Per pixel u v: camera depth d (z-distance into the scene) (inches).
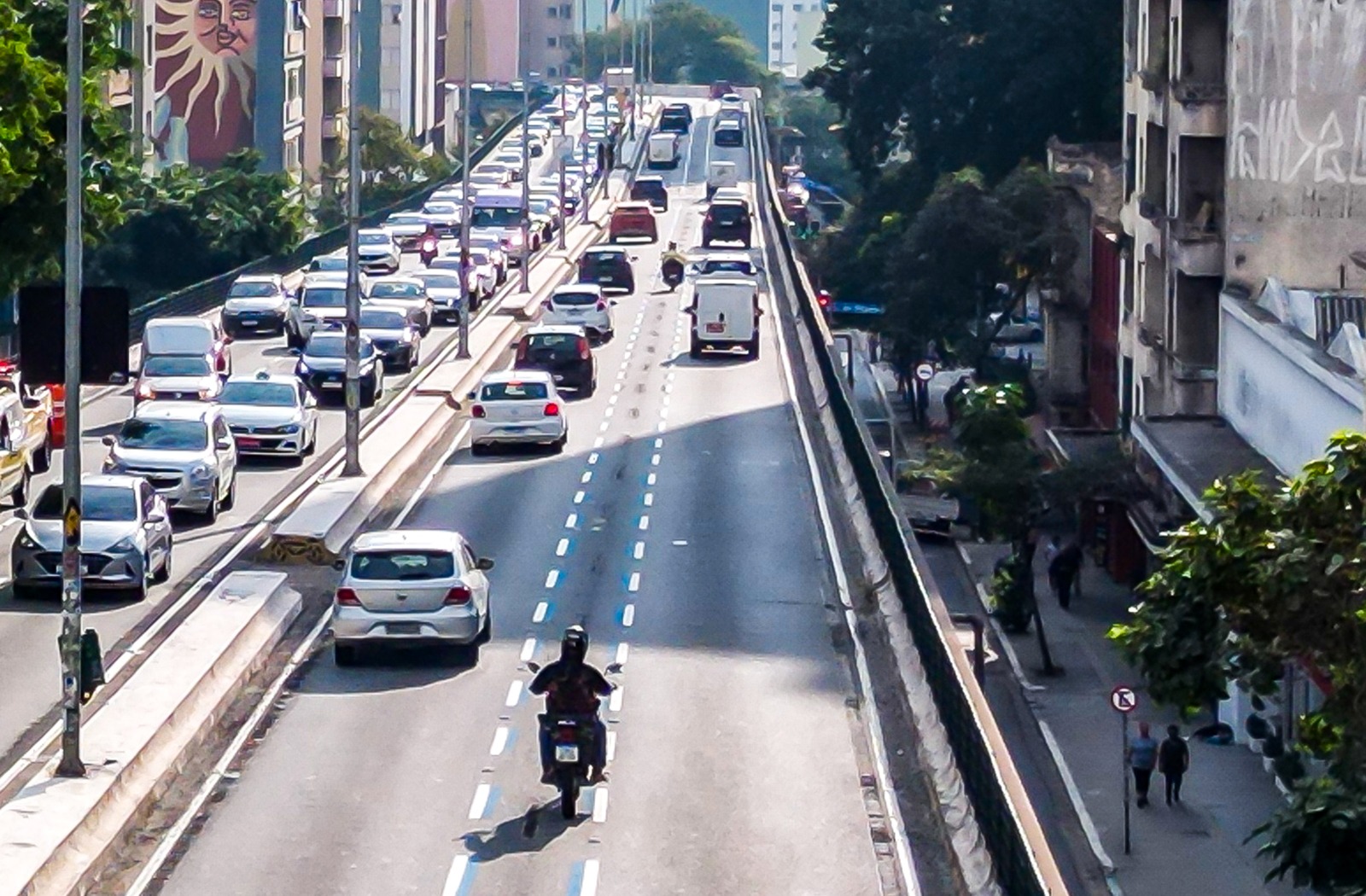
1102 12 4803.2
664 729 1551.4
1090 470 2876.5
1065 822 2181.3
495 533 2313.0
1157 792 2213.3
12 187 2230.6
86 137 2412.6
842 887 1216.8
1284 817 1080.2
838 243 5241.1
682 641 1830.7
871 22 5201.8
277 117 6028.5
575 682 1330.0
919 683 1596.9
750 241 5669.3
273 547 2082.9
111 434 2832.2
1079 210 4003.4
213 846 1270.9
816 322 3521.2
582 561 2172.7
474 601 1723.7
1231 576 1107.9
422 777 1417.3
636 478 2667.3
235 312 3885.3
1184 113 2787.9
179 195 4827.8
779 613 1948.8
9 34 2235.5
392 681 1678.2
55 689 1578.5
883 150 5442.9
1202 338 2839.6
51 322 1346.0
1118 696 2055.9
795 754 1492.4
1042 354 4707.2
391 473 2608.3
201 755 1465.3
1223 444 2581.2
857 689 1680.6
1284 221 2721.5
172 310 4001.0
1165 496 2743.6
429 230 5398.6
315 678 1686.8
